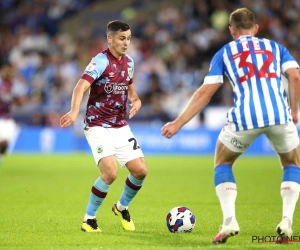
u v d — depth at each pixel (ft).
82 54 293.64
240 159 229.86
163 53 290.15
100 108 78.69
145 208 104.83
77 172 176.96
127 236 75.20
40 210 101.81
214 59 69.26
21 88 242.37
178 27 299.79
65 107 261.44
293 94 68.18
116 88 78.74
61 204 110.01
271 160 224.53
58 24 330.75
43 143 257.96
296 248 65.72
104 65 77.46
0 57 302.25
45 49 306.96
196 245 68.23
